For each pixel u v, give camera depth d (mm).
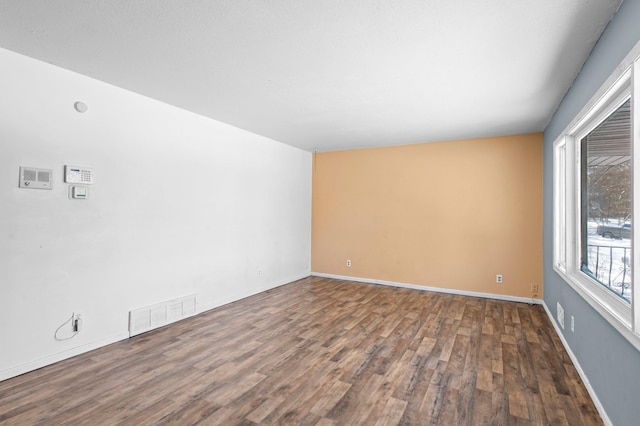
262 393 2365
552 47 2299
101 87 3084
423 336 3461
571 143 3115
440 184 5391
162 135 3656
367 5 1854
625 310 1887
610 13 1899
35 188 2645
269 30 2143
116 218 3225
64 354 2834
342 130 4746
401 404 2250
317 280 6156
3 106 2475
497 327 3740
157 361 2836
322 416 2109
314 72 2785
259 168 5148
